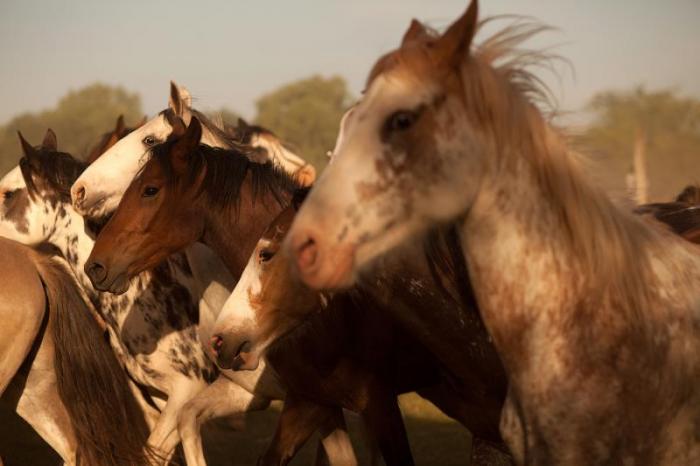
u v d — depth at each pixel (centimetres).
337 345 628
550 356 368
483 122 359
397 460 633
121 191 810
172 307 805
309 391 651
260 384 734
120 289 646
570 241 369
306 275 348
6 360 682
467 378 525
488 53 373
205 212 650
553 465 372
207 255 758
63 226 859
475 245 376
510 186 366
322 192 350
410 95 350
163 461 791
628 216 389
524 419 381
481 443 576
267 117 8056
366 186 348
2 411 1341
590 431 364
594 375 364
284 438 670
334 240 346
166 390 809
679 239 414
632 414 364
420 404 1324
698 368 375
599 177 388
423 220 357
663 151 4566
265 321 558
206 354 802
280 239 552
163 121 834
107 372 730
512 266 371
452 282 477
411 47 361
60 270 730
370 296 577
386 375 629
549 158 367
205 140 881
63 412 725
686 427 376
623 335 364
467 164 355
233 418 799
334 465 711
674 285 382
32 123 8294
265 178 659
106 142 949
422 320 516
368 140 351
